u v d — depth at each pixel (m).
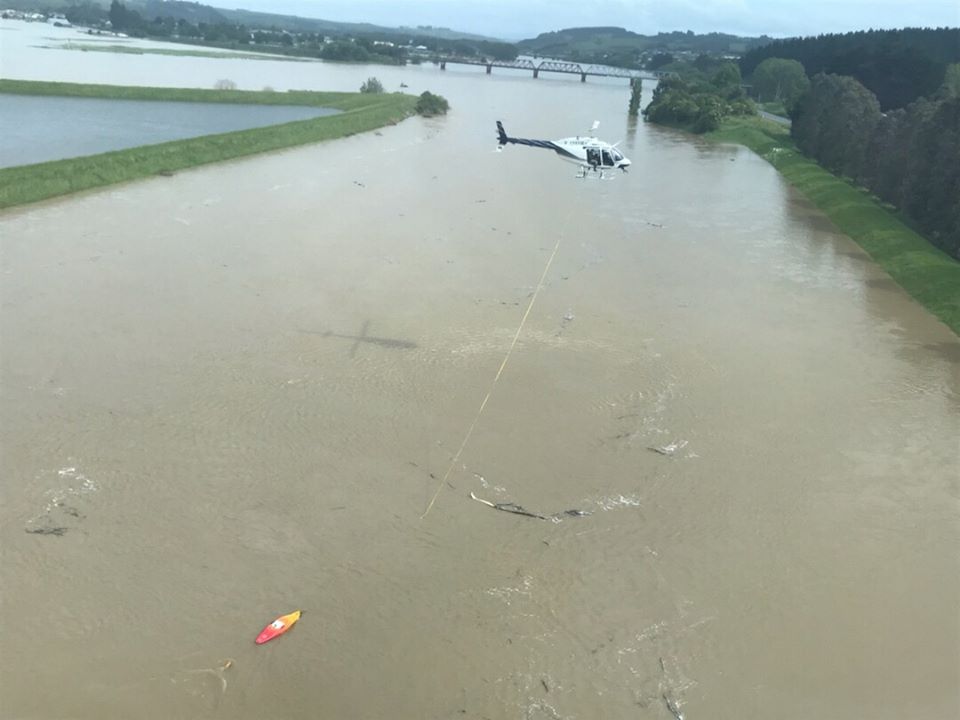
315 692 20.95
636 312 45.81
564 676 21.80
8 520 26.03
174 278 46.09
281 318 41.66
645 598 24.56
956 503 29.69
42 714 19.80
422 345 39.66
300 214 61.47
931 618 24.27
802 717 20.84
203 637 22.36
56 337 37.94
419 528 27.00
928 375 39.78
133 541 25.61
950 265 54.16
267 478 29.00
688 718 20.75
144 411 32.47
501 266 52.31
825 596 24.95
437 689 21.23
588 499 28.91
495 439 32.16
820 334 44.31
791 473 30.98
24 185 59.62
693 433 33.38
